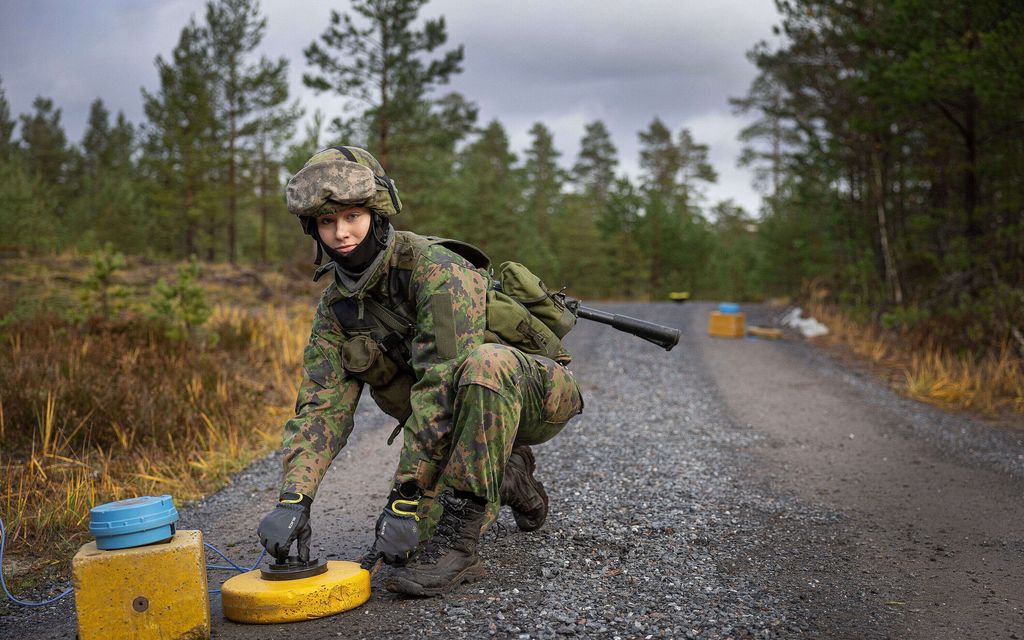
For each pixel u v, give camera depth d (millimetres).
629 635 2398
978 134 11836
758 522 3811
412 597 2670
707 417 6773
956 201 13250
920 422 6711
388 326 2662
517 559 3092
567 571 2967
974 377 8359
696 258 42375
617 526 3629
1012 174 10914
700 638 2393
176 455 5055
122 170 44250
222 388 6391
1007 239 11008
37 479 4309
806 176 17484
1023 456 5523
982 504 4273
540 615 2520
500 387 2611
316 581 2521
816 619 2596
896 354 10742
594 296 40969
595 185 73312
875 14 13117
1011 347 9219
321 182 2465
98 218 26328
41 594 3035
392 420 6484
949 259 11852
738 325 13312
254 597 2449
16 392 5363
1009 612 2713
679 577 2949
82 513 3945
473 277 2693
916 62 10406
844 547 3461
